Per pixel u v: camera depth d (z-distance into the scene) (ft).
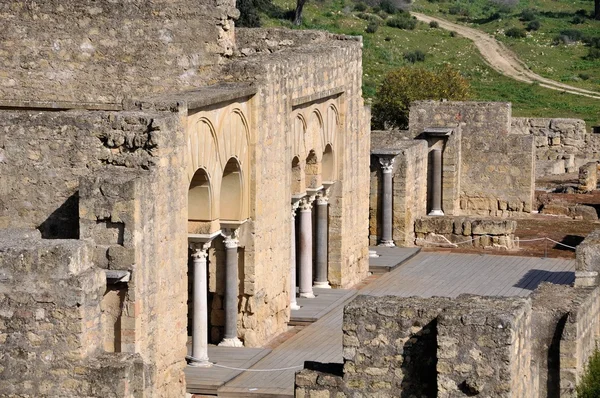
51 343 101.81
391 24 470.39
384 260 192.03
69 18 154.40
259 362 140.97
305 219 168.96
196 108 130.82
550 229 215.72
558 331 114.01
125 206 112.68
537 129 288.30
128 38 152.97
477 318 95.81
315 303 166.20
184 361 126.93
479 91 409.49
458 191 231.50
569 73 440.86
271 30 178.60
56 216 120.06
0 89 156.87
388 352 99.40
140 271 114.73
